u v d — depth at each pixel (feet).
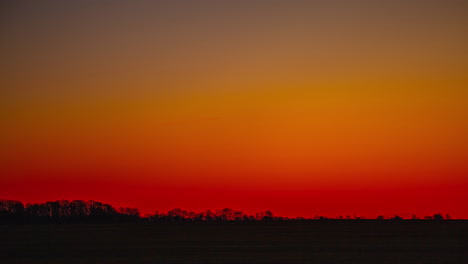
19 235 223.10
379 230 258.98
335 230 265.95
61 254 144.77
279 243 181.16
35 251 152.25
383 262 123.95
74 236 220.64
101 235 228.63
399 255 137.69
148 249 159.02
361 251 148.97
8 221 334.03
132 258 134.72
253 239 202.80
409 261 125.39
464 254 139.95
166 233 246.68
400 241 185.26
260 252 148.15
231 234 237.86
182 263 124.36
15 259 132.98
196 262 125.90
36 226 306.76
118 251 151.84
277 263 123.44
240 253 145.48
